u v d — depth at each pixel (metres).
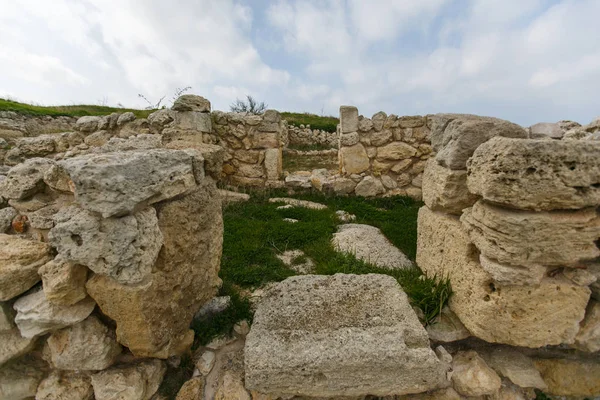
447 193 2.07
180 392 1.74
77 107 13.09
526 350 1.94
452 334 1.91
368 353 1.60
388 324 1.81
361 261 2.77
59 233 1.32
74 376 1.66
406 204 5.20
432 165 2.41
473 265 1.84
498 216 1.56
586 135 2.85
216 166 2.17
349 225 3.91
